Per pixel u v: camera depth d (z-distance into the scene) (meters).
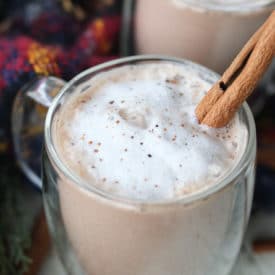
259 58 0.30
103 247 0.31
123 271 0.32
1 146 0.40
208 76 0.33
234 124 0.31
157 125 0.30
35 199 0.41
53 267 0.38
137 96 0.32
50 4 0.44
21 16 0.44
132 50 0.44
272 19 0.30
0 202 0.40
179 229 0.29
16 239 0.37
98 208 0.29
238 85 0.30
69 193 0.30
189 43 0.40
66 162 0.30
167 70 0.34
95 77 0.33
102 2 0.45
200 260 0.32
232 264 0.35
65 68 0.39
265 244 0.39
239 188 0.30
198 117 0.31
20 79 0.38
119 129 0.30
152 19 0.40
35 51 0.39
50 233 0.36
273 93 0.44
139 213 0.28
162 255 0.30
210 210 0.29
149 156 0.29
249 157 0.30
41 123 0.38
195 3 0.38
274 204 0.40
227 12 0.38
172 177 0.29
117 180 0.29
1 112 0.39
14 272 0.37
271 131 0.43
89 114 0.31
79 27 0.45
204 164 0.29
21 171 0.41
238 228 0.33
